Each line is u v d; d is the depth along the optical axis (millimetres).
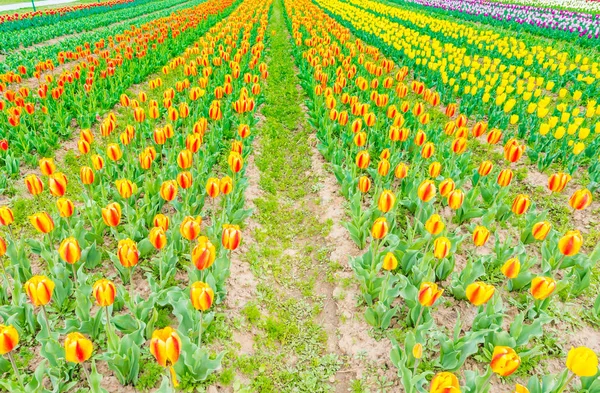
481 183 6668
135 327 4273
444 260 5148
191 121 8914
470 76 11195
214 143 8328
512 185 7738
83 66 12633
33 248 5211
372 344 4703
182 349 3908
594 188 7281
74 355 2795
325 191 7668
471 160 8594
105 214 3959
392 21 24500
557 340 4629
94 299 4898
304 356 4746
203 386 4102
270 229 6789
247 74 9766
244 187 6781
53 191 4316
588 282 5008
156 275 5270
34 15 23484
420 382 3773
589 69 14312
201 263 3467
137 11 31266
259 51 12586
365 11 27859
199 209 6398
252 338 4863
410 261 5176
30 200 6754
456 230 5906
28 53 15273
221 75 12656
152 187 6414
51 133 8367
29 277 4809
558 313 4895
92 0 41531
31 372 4062
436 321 4852
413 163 7477
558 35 19797
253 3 31516
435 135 8406
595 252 4973
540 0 34500
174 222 5668
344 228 6586
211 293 3213
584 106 11469
